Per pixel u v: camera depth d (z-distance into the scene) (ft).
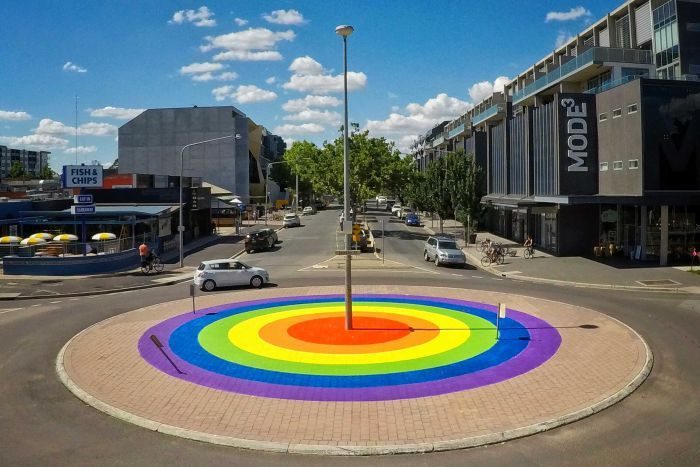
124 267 124.36
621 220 126.82
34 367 52.26
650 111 114.11
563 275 106.63
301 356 53.16
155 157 327.26
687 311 74.38
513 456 33.37
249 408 40.68
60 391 45.57
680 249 120.16
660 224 117.80
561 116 131.13
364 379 46.57
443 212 187.21
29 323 71.05
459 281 102.73
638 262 118.73
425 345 56.44
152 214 141.69
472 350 54.70
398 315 70.85
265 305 78.89
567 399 41.78
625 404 41.50
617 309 75.72
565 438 35.78
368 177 206.39
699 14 143.95
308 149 331.36
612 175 125.29
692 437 35.55
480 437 35.40
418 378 46.73
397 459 33.30
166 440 35.99
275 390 44.27
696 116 115.14
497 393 43.19
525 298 83.46
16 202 154.71
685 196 113.80
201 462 32.89
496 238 183.11
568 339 58.70
